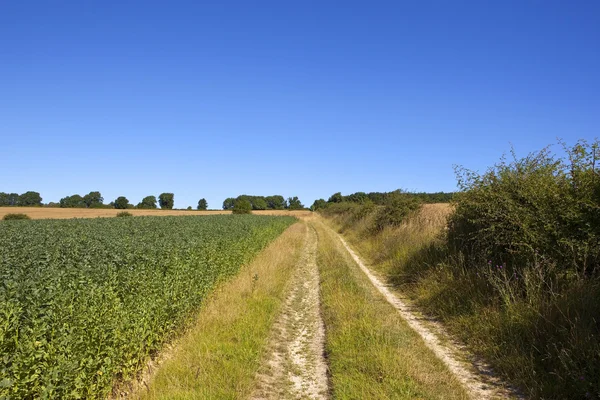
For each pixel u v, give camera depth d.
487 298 8.46
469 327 7.96
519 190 9.35
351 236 30.95
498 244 9.25
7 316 4.43
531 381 5.63
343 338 7.79
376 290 12.27
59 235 16.00
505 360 6.35
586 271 7.49
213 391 5.62
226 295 10.83
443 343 7.62
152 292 7.52
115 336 5.45
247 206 76.38
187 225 23.50
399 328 8.21
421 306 10.30
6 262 8.29
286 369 6.81
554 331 6.45
